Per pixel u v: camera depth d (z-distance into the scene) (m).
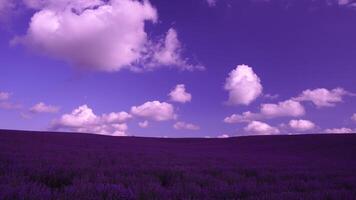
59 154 17.09
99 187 6.64
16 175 8.11
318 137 46.25
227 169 13.27
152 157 19.08
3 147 19.91
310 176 11.50
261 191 7.85
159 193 6.78
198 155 23.80
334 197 6.86
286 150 35.84
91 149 23.56
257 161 19.77
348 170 14.76
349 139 42.53
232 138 52.38
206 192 7.20
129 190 6.56
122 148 27.91
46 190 6.19
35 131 41.94
